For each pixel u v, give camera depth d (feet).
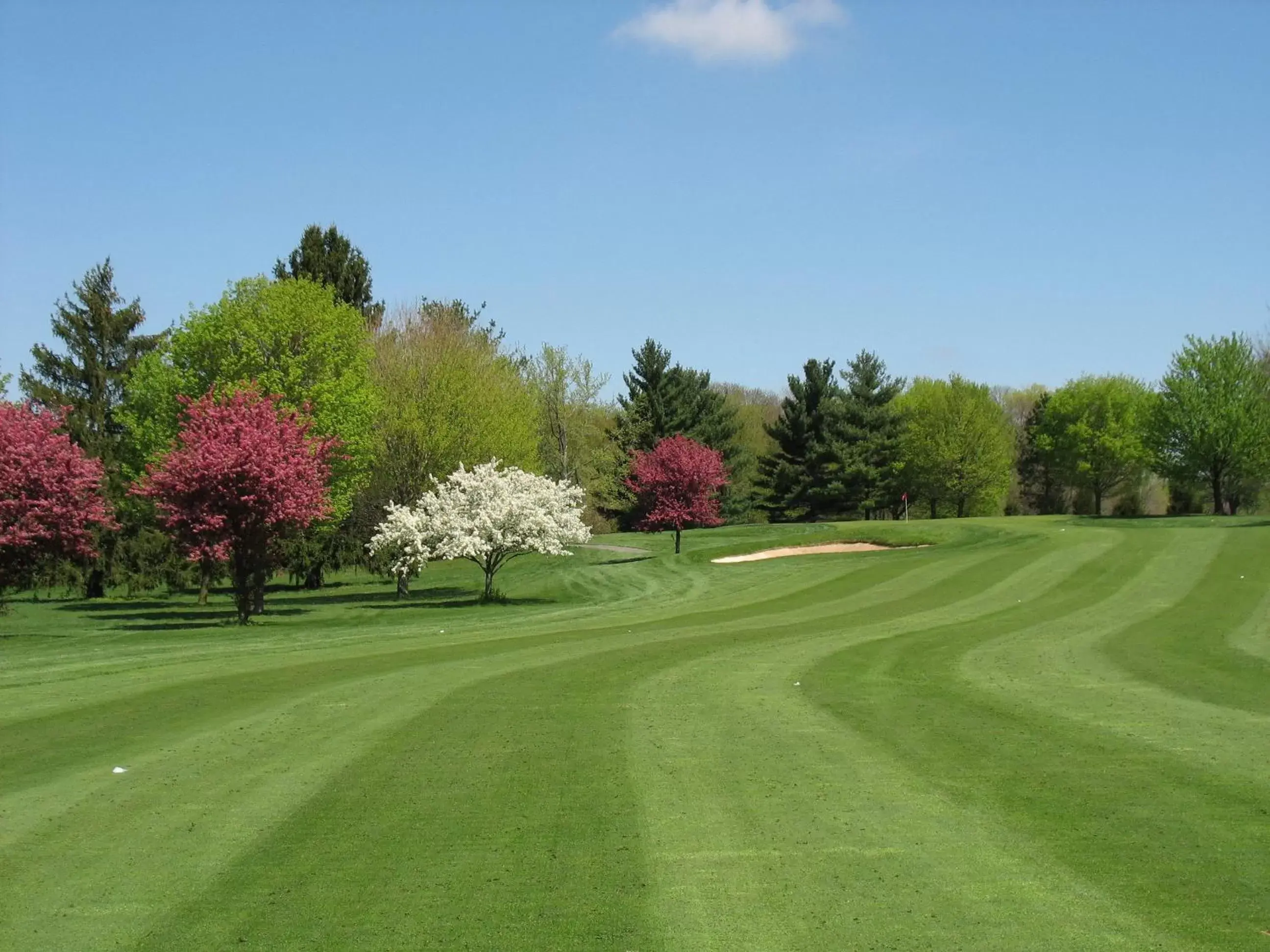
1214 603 88.94
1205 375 236.43
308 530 149.18
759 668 59.06
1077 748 37.96
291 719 45.42
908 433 298.15
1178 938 20.77
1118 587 100.42
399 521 128.67
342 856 27.07
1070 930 21.26
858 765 35.45
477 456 166.71
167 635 94.22
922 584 109.60
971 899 23.12
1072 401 291.38
